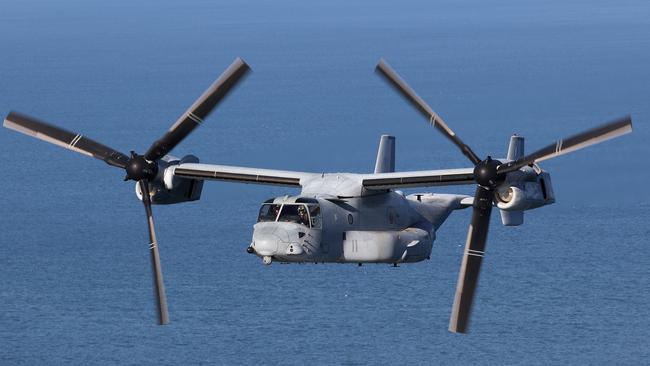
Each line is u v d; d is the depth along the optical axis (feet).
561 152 601.21
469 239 623.77
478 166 625.41
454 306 621.31
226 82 648.38
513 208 625.82
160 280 643.86
